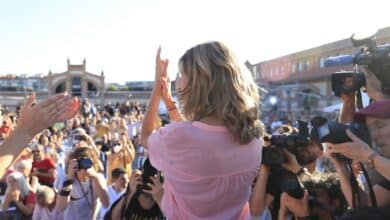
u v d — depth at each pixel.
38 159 8.05
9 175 6.38
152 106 2.55
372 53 2.25
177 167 2.15
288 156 2.92
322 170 3.61
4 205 6.27
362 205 2.30
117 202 3.86
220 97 2.11
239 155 2.16
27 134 1.90
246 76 2.21
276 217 3.10
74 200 4.96
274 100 33.06
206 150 2.10
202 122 2.15
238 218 2.26
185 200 2.17
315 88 47.03
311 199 2.96
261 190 2.91
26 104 1.99
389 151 2.14
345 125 2.11
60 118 1.95
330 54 39.81
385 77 2.23
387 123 2.14
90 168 5.02
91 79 81.12
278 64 56.06
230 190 2.17
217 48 2.17
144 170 3.12
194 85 2.15
